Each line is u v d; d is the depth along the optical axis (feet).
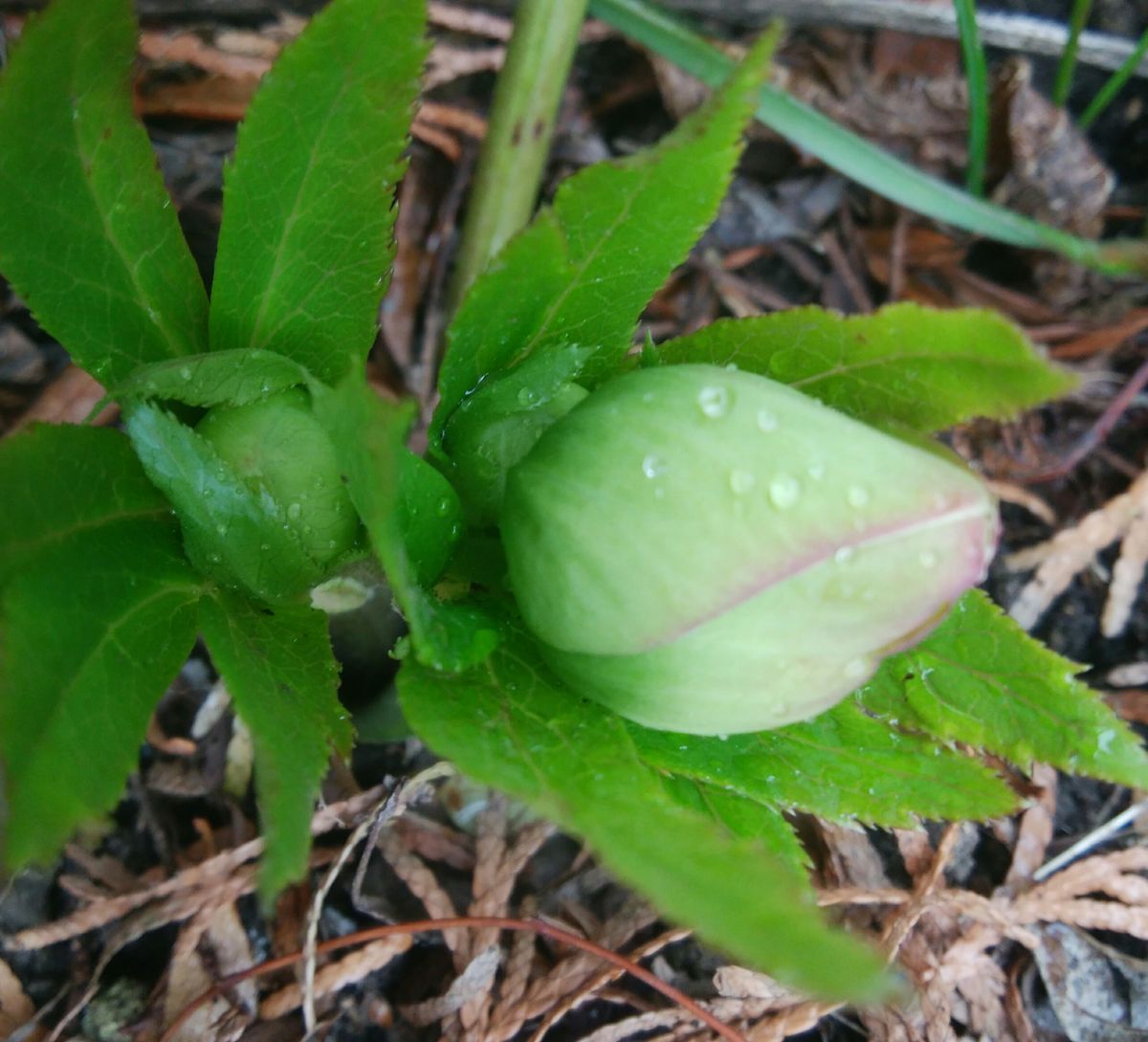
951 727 0.34
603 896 0.48
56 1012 0.43
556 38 0.53
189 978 0.44
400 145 0.31
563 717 0.29
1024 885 0.48
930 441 0.27
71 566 0.28
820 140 0.57
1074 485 0.59
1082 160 0.63
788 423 0.26
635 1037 0.45
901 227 0.63
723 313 0.63
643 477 0.27
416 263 0.60
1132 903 0.47
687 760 0.32
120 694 0.28
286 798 0.24
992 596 0.56
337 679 0.31
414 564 0.30
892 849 0.49
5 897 0.44
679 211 0.30
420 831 0.48
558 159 0.64
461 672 0.30
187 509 0.29
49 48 0.28
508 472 0.30
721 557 0.26
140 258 0.32
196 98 0.58
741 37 0.64
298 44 0.29
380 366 0.59
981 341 0.30
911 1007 0.45
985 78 0.59
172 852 0.47
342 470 0.28
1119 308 0.62
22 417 0.52
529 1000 0.44
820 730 0.34
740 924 0.21
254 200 0.31
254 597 0.32
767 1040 0.43
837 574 0.25
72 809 0.25
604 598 0.27
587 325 0.32
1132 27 0.66
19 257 0.30
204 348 0.34
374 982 0.46
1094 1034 0.47
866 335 0.32
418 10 0.29
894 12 0.62
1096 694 0.33
